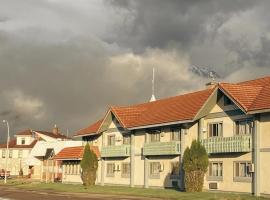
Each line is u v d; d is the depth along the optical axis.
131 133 54.25
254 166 37.62
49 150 79.12
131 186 53.34
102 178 59.28
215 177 41.84
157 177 49.56
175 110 47.78
